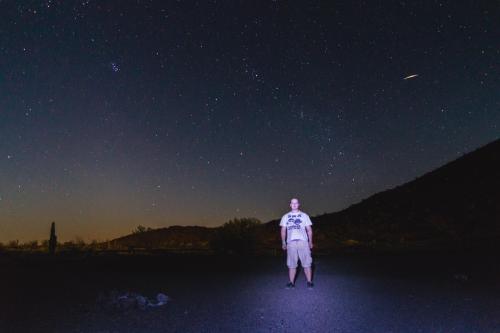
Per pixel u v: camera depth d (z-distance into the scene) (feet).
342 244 78.54
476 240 64.95
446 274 35.91
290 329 18.88
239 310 22.90
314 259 51.29
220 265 46.83
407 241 79.20
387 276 35.55
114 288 30.71
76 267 45.09
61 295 27.86
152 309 23.36
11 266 45.93
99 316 21.72
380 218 109.09
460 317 20.49
